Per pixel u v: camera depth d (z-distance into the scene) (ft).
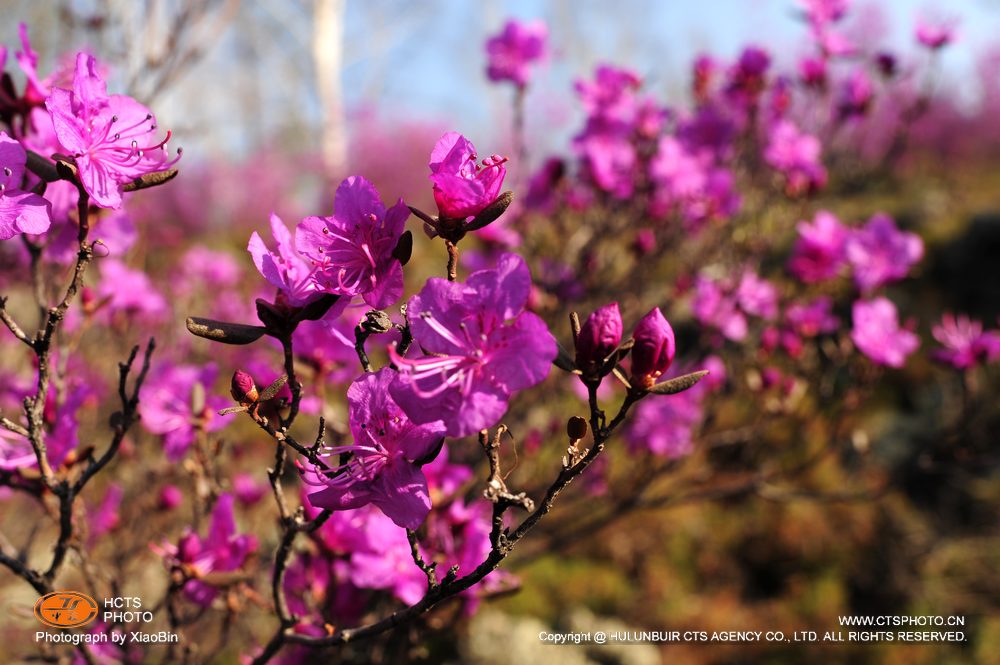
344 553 6.75
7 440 6.10
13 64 6.76
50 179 4.67
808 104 15.12
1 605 10.48
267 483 10.75
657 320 4.21
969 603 23.30
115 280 11.23
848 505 25.86
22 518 11.90
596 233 13.12
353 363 7.57
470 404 3.96
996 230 36.73
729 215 13.39
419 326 4.15
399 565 6.67
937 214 40.01
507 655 18.80
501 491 4.22
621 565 24.66
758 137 14.84
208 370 7.60
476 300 4.16
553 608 22.74
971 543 24.66
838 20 14.89
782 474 12.80
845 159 18.45
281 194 56.29
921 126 63.62
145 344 12.94
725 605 23.77
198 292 17.37
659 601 23.56
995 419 13.99
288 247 4.68
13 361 12.38
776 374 12.30
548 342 4.00
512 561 11.77
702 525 26.16
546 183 13.03
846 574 24.62
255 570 8.44
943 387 28.07
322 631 7.20
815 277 12.70
